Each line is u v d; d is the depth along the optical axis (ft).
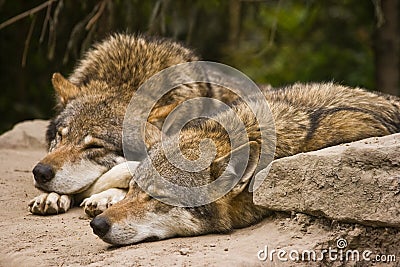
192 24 55.88
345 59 64.39
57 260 23.73
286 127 27.40
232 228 26.20
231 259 22.74
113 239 24.56
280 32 68.49
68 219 29.01
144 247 24.38
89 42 47.67
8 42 60.70
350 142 27.35
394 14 60.95
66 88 34.68
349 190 23.81
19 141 45.80
